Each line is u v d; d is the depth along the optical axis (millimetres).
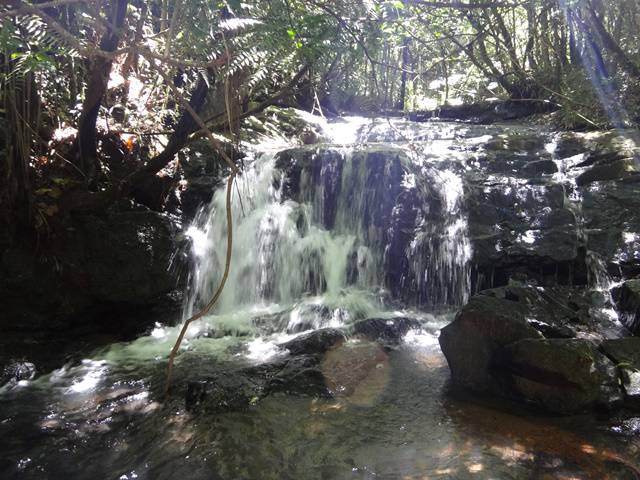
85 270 5367
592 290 5926
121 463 3340
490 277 6254
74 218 5426
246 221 6719
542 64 13148
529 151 8500
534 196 6723
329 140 10211
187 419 3854
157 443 3559
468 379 4340
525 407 4012
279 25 3713
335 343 5102
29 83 4660
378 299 6438
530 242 6180
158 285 5691
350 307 6102
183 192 6660
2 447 3504
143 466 3307
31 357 4824
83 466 3312
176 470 3264
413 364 4824
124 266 5527
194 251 6168
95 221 5508
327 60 4746
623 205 6809
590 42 11031
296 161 7246
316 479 3168
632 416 3791
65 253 5289
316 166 7168
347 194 7020
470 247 6258
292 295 6680
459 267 6340
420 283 6512
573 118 10250
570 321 5188
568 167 7902
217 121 6328
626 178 7211
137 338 5480
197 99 5152
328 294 6570
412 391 4293
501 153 8094
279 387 4277
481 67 13117
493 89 15133
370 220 6832
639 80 9938
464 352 4383
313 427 3746
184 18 3240
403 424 3777
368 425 3770
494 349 4273
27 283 5082
